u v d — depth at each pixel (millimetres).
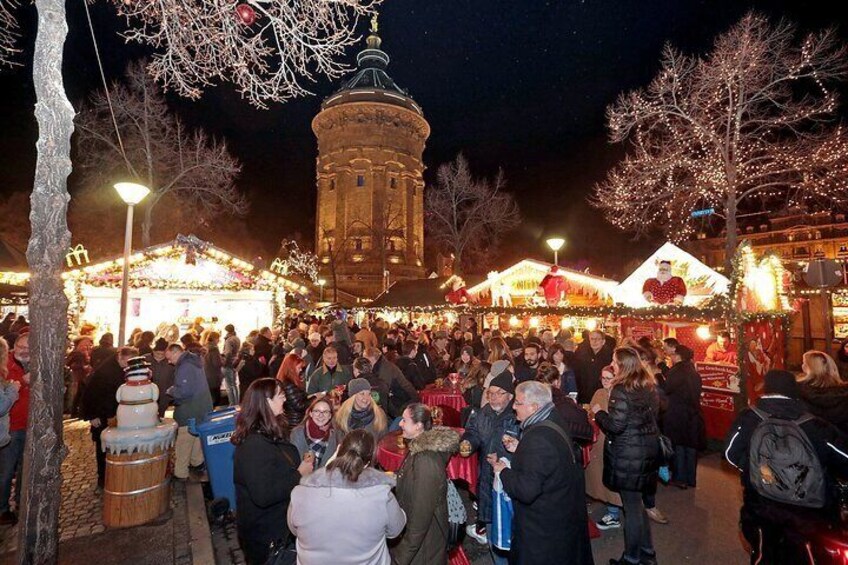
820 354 4582
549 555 3143
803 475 3104
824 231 47219
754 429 3379
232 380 10109
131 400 5328
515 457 3326
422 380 8555
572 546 3195
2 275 12961
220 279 15945
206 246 15484
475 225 38438
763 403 3432
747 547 4645
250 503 3324
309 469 3963
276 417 3539
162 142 22891
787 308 10750
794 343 18359
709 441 8375
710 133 16969
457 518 3818
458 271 37281
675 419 6359
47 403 3301
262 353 9930
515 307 14047
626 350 4402
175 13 4926
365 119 46438
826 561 3004
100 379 6246
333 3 5047
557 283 14594
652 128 17875
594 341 8562
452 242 38844
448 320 20594
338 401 6258
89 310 14477
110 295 14789
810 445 3158
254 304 16719
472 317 17438
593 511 5805
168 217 25672
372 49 51469
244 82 5246
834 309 17547
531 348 7668
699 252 51969
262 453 3305
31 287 3301
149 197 22016
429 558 3137
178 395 6613
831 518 3152
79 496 6012
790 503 3152
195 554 4426
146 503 5188
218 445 5633
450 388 8383
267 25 5027
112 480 5125
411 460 3260
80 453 7801
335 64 5211
